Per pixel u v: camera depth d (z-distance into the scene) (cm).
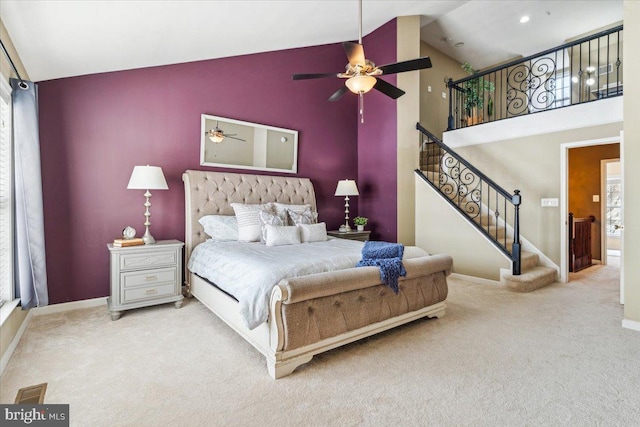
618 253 721
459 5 515
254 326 201
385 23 532
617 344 245
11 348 232
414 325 286
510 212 492
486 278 438
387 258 264
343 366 214
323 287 210
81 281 336
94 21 249
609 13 556
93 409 169
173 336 263
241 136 447
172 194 390
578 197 627
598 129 404
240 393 184
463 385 191
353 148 580
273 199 454
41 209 275
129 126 362
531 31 609
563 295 380
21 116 261
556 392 183
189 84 404
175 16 286
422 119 641
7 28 231
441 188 543
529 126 466
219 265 285
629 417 161
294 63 502
